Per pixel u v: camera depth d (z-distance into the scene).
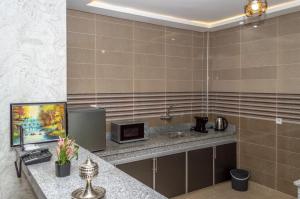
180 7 3.29
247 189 3.64
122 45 3.53
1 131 2.08
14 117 2.10
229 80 4.12
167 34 3.96
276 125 3.51
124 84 3.56
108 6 3.15
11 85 2.12
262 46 3.64
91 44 3.28
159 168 3.28
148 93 3.80
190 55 4.25
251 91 3.81
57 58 2.33
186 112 4.23
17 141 2.11
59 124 2.31
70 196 1.22
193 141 3.61
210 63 4.42
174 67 4.06
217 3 3.15
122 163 2.97
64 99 2.39
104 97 3.40
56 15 2.31
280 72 3.43
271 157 3.58
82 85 3.22
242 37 3.91
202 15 3.65
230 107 4.12
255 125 3.78
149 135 3.77
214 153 3.81
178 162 3.45
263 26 3.62
